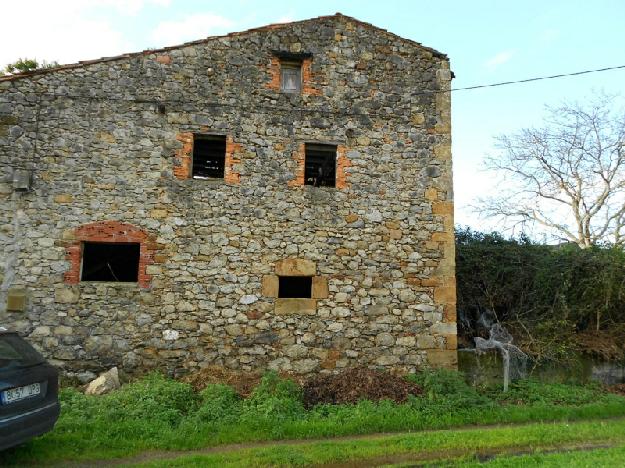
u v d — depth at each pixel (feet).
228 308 25.88
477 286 33.19
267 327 26.00
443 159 28.86
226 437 18.75
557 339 30.37
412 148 28.73
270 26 28.37
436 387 24.14
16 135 25.46
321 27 28.99
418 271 27.63
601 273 31.96
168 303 25.50
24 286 24.62
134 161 26.22
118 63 26.78
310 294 27.48
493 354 28.37
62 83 26.20
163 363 25.03
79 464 15.84
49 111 25.93
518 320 31.60
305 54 28.37
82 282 25.26
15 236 24.89
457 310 32.37
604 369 29.71
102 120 26.25
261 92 27.78
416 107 29.19
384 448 17.61
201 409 20.67
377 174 28.17
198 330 25.49
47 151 25.62
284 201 27.12
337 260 27.07
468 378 27.68
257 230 26.66
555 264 32.94
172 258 25.85
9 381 14.32
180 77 27.20
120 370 24.70
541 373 28.96
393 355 26.68
